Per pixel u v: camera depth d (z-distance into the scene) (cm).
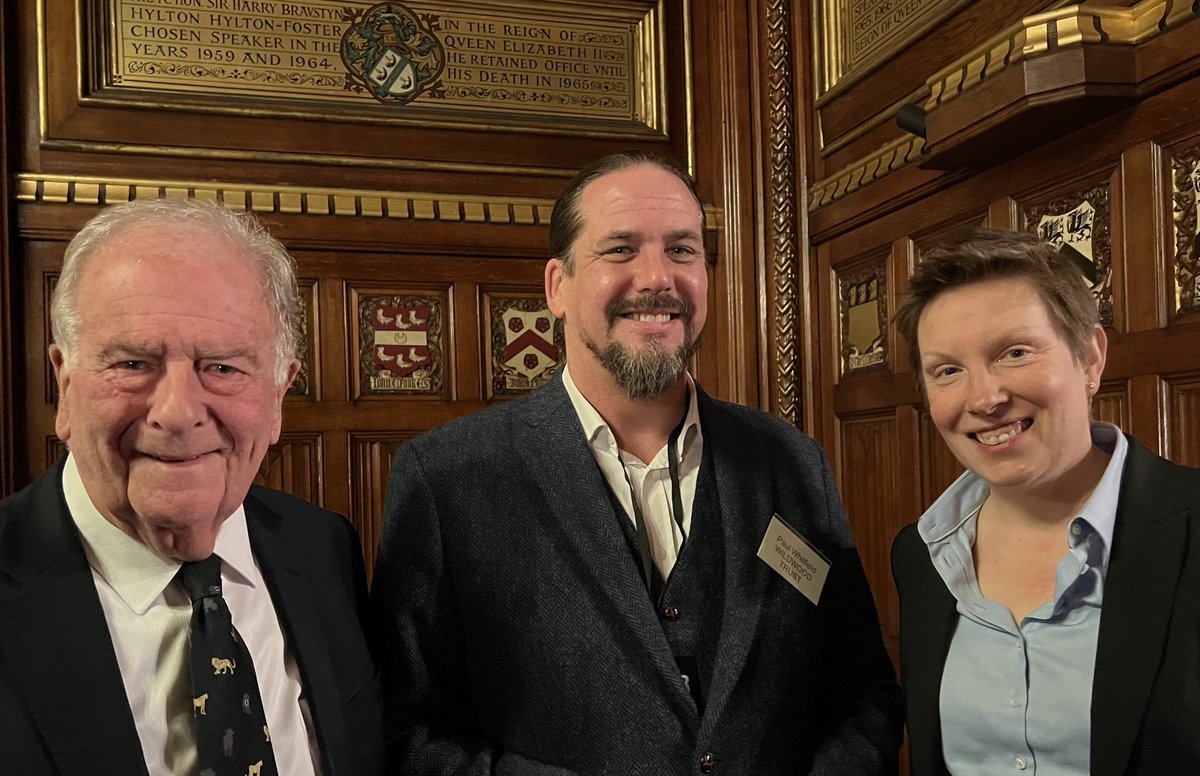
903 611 159
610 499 177
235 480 129
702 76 382
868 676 187
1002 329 133
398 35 349
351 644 153
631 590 166
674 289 176
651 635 162
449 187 352
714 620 172
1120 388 230
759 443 191
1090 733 127
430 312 348
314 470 332
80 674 120
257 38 333
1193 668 121
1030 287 134
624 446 185
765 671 171
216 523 131
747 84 377
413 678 170
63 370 123
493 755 167
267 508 158
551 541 171
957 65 251
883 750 171
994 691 137
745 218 375
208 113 327
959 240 142
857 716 177
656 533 179
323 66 340
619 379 174
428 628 173
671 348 175
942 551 151
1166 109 214
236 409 125
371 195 338
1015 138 248
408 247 343
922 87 299
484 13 359
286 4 337
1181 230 213
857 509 350
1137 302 225
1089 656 130
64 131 313
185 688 127
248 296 127
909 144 300
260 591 144
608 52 374
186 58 326
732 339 374
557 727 163
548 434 181
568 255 182
